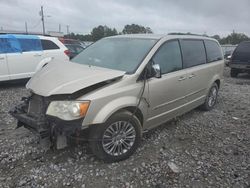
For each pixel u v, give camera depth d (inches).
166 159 167.2
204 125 230.4
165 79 187.0
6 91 362.0
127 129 163.2
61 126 140.5
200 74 234.1
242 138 205.5
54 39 429.7
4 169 151.6
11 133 200.2
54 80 155.4
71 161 160.1
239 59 575.8
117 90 154.7
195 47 234.8
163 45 191.9
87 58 198.1
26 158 163.0
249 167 161.9
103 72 159.0
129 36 208.2
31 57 394.3
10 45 378.0
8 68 374.9
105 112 147.6
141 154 171.9
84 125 142.5
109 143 156.3
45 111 147.3
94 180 143.4
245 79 567.5
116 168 154.9
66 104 141.8
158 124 194.5
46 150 171.0
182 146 186.4
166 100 191.9
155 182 143.8
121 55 185.5
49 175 146.6
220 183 145.0
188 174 152.3
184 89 211.8
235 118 254.2
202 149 183.3
